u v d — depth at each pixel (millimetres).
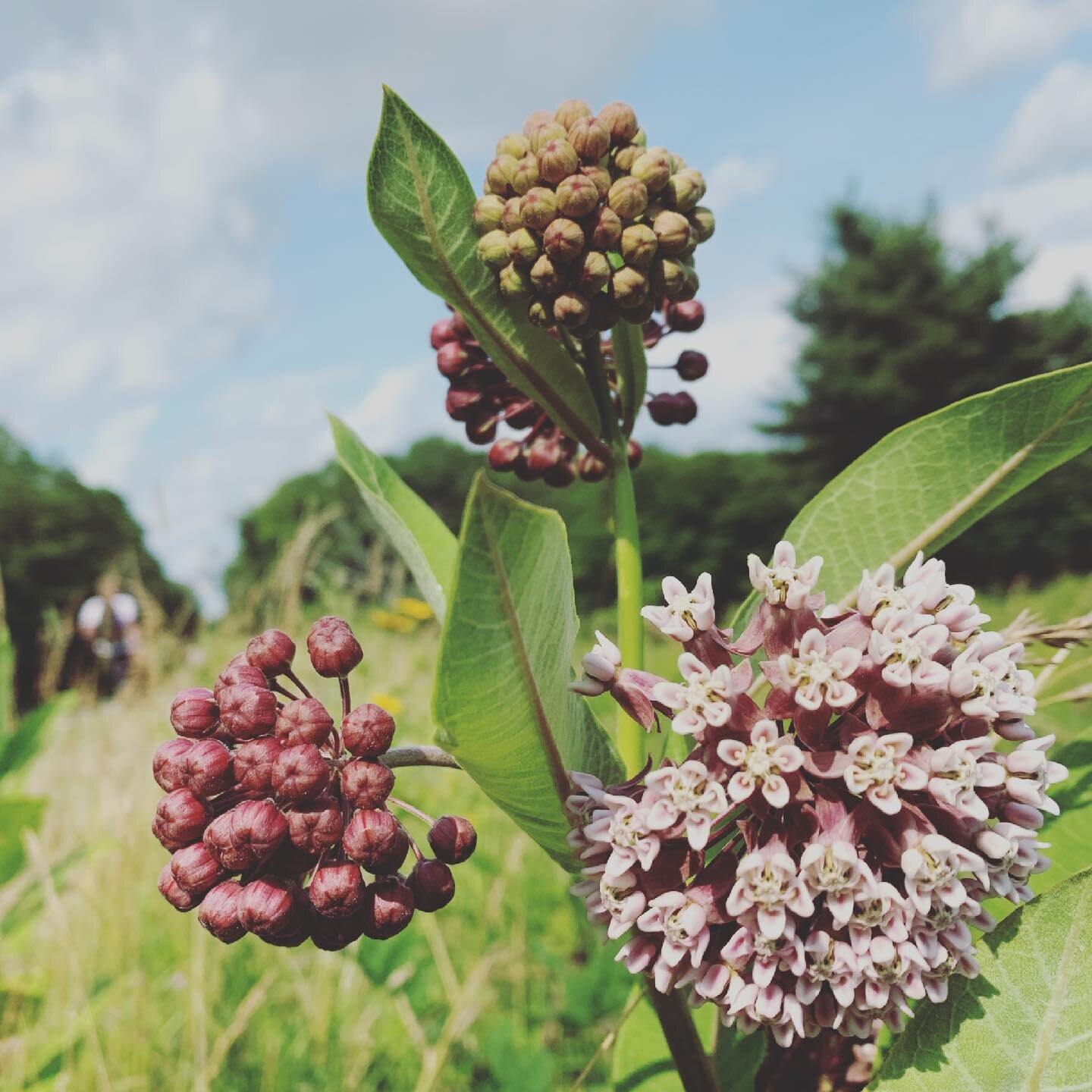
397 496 271
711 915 184
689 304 273
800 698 184
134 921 501
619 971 457
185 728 199
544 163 218
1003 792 188
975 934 267
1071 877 194
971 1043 193
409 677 908
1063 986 191
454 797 738
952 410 232
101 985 462
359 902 185
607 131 220
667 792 185
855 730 187
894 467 239
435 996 501
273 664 202
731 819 195
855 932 179
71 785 664
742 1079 247
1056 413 226
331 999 497
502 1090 409
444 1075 463
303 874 198
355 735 188
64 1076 386
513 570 166
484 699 177
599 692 200
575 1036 465
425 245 221
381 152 213
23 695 2998
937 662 192
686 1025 229
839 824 180
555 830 207
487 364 267
